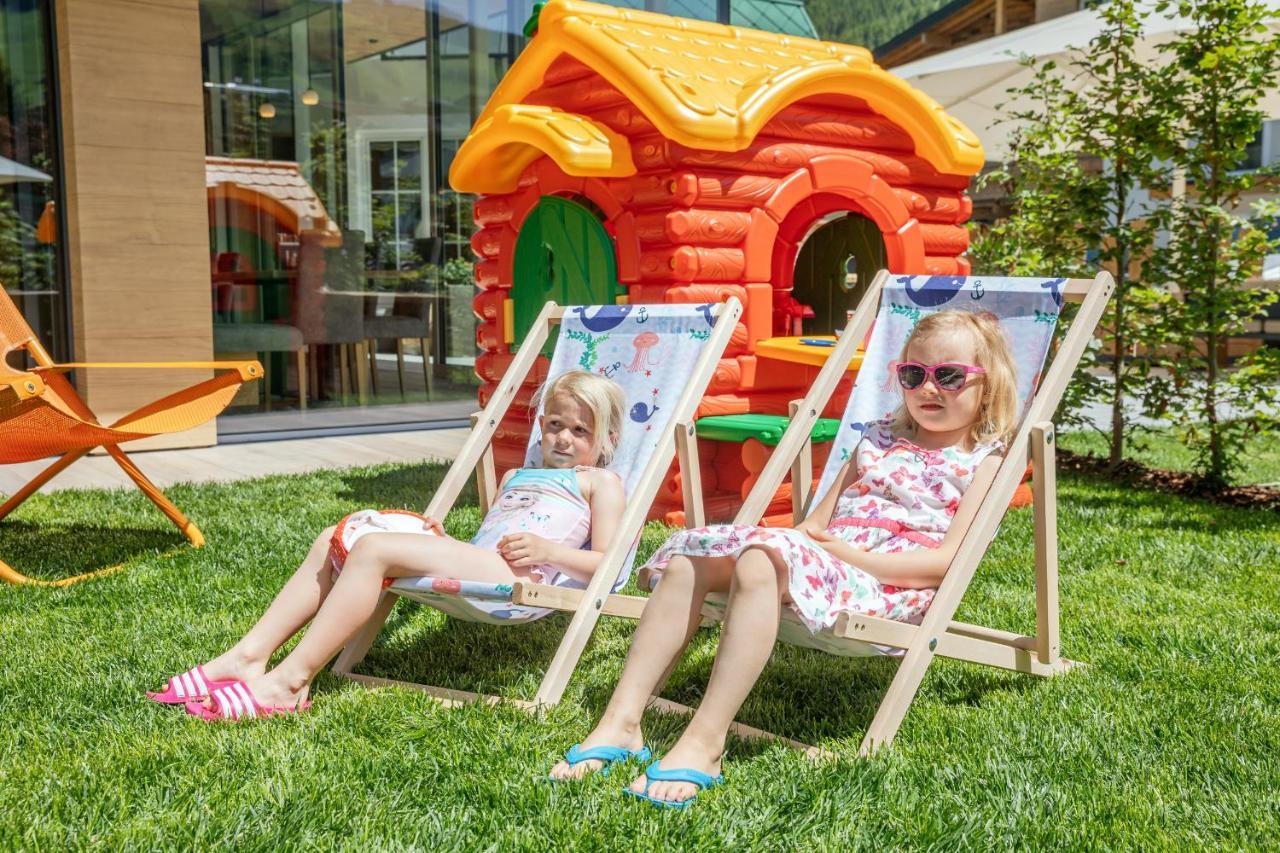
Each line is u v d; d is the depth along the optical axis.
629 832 2.24
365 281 8.95
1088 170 7.91
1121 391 6.70
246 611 3.82
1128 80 6.89
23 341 4.96
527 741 2.67
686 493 3.35
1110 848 2.20
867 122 5.57
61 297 7.64
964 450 3.09
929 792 2.44
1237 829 2.28
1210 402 6.33
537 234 5.77
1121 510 5.56
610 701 2.61
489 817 2.30
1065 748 2.68
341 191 8.76
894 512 3.02
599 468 3.46
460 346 9.50
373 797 2.38
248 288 8.37
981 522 2.83
